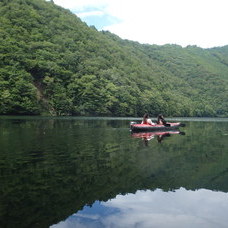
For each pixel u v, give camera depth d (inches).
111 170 361.4
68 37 4247.0
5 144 571.2
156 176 339.0
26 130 890.1
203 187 298.5
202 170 375.9
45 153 474.6
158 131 1054.4
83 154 476.4
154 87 4365.2
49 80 2891.2
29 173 335.6
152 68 6008.9
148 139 751.1
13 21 3651.6
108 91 3221.0
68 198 253.0
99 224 204.7
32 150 502.3
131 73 4325.8
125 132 945.5
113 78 3599.9
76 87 3026.6
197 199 263.0
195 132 1043.9
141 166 390.6
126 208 236.1
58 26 4360.2
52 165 380.8
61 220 207.5
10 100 2349.9
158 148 578.2
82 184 295.1
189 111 4279.0
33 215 213.6
